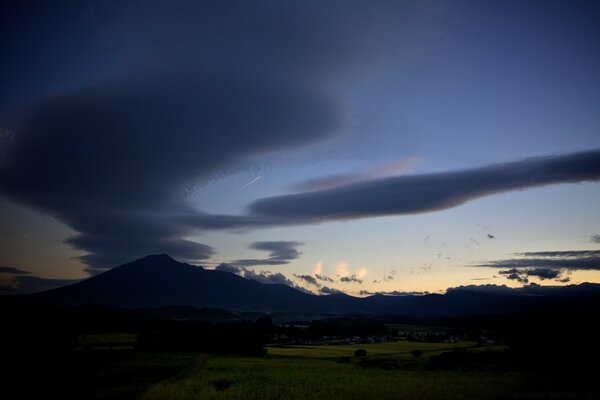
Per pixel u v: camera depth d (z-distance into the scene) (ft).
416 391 121.80
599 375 155.12
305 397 112.98
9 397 112.68
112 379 147.13
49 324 285.43
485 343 343.26
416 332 514.68
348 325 527.40
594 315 236.22
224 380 136.15
